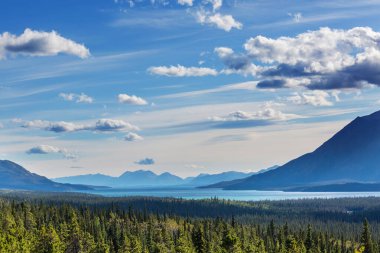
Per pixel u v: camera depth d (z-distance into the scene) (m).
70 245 160.38
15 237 148.12
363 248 180.25
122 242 192.88
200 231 155.25
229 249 129.00
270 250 187.25
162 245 169.00
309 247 186.88
